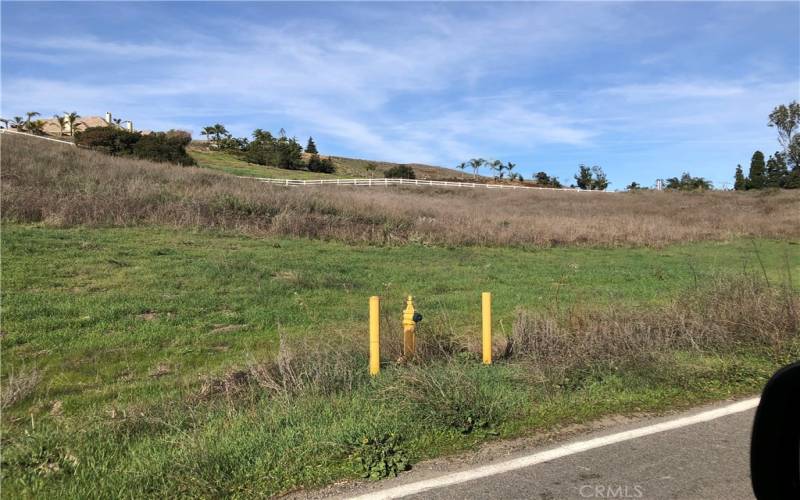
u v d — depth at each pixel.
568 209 40.56
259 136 75.94
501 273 14.34
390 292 11.37
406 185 53.88
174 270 11.20
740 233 27.62
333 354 6.25
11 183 17.52
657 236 24.14
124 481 3.76
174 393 5.46
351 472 3.95
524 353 6.94
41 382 5.79
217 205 18.47
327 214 20.62
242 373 5.94
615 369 6.21
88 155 30.27
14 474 3.84
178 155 41.91
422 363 6.39
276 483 3.79
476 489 3.71
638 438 4.56
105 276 10.38
